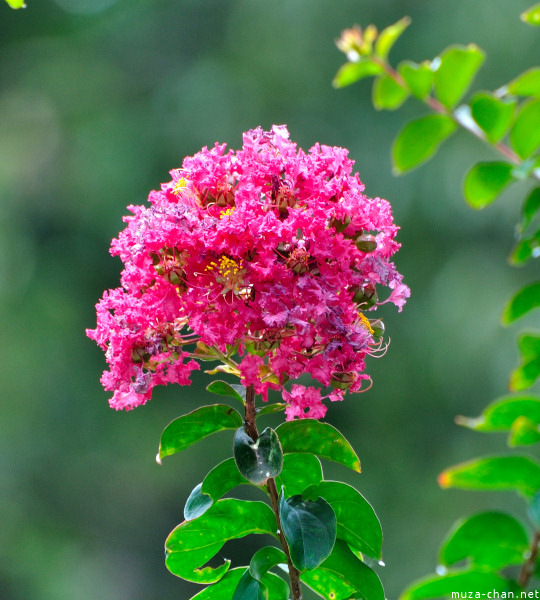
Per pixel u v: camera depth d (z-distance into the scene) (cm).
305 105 1109
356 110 1089
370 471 1055
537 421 315
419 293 1061
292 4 1126
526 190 1019
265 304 210
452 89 353
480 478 313
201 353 239
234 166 230
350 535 250
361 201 222
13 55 1219
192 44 1194
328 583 263
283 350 220
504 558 310
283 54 1114
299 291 213
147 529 1101
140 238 224
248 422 239
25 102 1188
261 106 1116
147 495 1097
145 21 1206
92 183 1123
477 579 302
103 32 1215
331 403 1066
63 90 1179
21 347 1073
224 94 1129
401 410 1051
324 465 1067
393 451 1053
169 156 1130
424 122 360
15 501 1044
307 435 246
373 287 228
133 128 1144
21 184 1135
